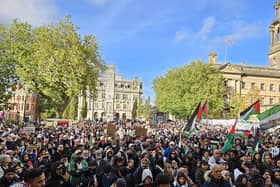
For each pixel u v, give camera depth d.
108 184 7.82
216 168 6.82
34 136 18.42
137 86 153.75
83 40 40.00
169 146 13.93
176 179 8.47
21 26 41.62
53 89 39.75
